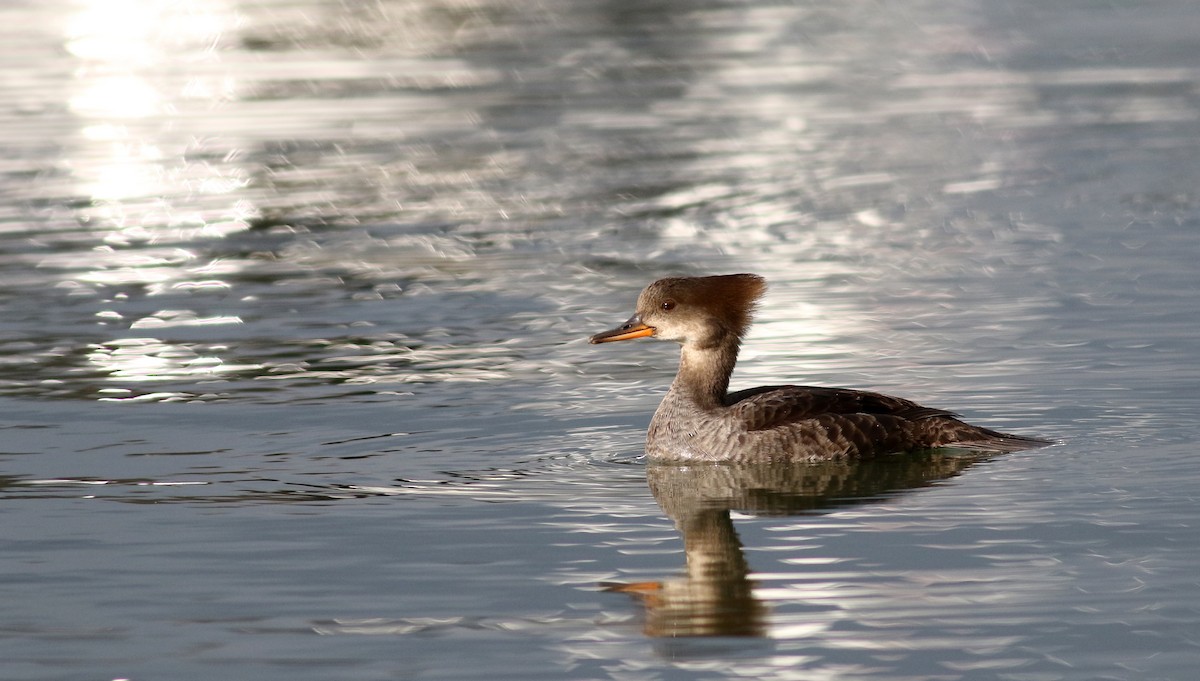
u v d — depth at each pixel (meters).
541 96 34.34
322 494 12.61
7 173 27.31
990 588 10.38
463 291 20.14
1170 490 12.11
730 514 12.04
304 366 16.75
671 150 29.16
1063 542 11.12
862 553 11.07
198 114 32.38
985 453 13.31
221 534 11.69
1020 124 31.09
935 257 21.38
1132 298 18.69
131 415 14.97
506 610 10.27
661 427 13.77
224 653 9.70
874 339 17.25
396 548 11.38
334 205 25.34
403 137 30.39
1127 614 9.94
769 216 24.11
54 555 11.31
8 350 17.47
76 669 9.51
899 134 30.34
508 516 12.06
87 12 44.00
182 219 24.34
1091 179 26.17
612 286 20.25
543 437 14.25
